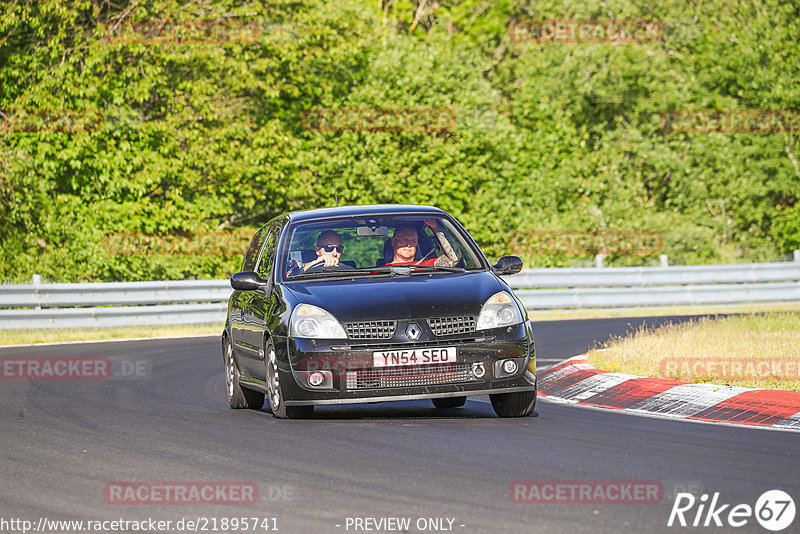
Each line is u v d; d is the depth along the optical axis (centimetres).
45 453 2948
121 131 10212
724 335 5184
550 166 13100
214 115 10419
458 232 3747
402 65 12175
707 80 13962
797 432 3067
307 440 3019
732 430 3114
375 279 3503
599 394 3909
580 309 9769
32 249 9931
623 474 2478
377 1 15400
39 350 6456
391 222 3719
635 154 13575
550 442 2919
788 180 13525
